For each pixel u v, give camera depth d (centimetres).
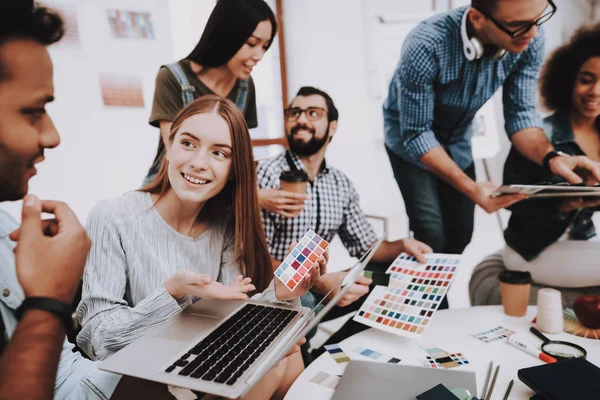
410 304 100
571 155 143
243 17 142
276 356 59
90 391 79
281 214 148
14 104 96
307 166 162
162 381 59
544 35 137
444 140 155
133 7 123
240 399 54
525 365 79
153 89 130
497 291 160
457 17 143
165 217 108
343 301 115
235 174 108
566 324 96
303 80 159
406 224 165
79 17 112
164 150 135
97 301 93
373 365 78
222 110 104
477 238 159
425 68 149
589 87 136
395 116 158
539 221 151
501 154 151
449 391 66
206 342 71
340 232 173
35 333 59
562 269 151
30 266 61
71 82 111
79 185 116
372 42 154
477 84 147
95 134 119
